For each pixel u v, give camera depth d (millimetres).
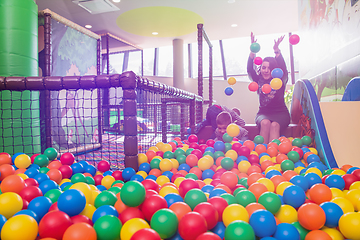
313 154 2186
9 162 2055
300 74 5508
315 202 1264
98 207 1229
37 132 3016
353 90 2621
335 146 2164
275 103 3152
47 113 3457
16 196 1156
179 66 7812
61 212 974
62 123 3869
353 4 2922
